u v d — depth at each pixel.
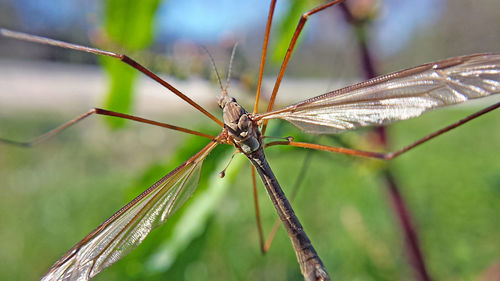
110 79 0.07
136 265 0.07
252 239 0.11
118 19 0.07
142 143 0.24
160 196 0.06
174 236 0.07
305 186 0.14
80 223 0.15
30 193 0.18
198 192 0.07
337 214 0.12
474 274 0.09
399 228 0.07
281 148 0.07
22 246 0.13
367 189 0.12
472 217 0.11
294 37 0.06
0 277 0.12
